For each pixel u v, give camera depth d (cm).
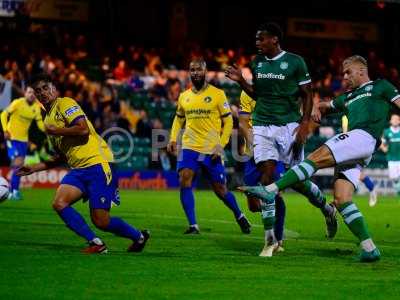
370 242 1983
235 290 1557
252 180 2455
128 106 6175
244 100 2531
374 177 6184
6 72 5819
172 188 5931
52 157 2128
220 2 7800
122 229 2058
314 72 7262
